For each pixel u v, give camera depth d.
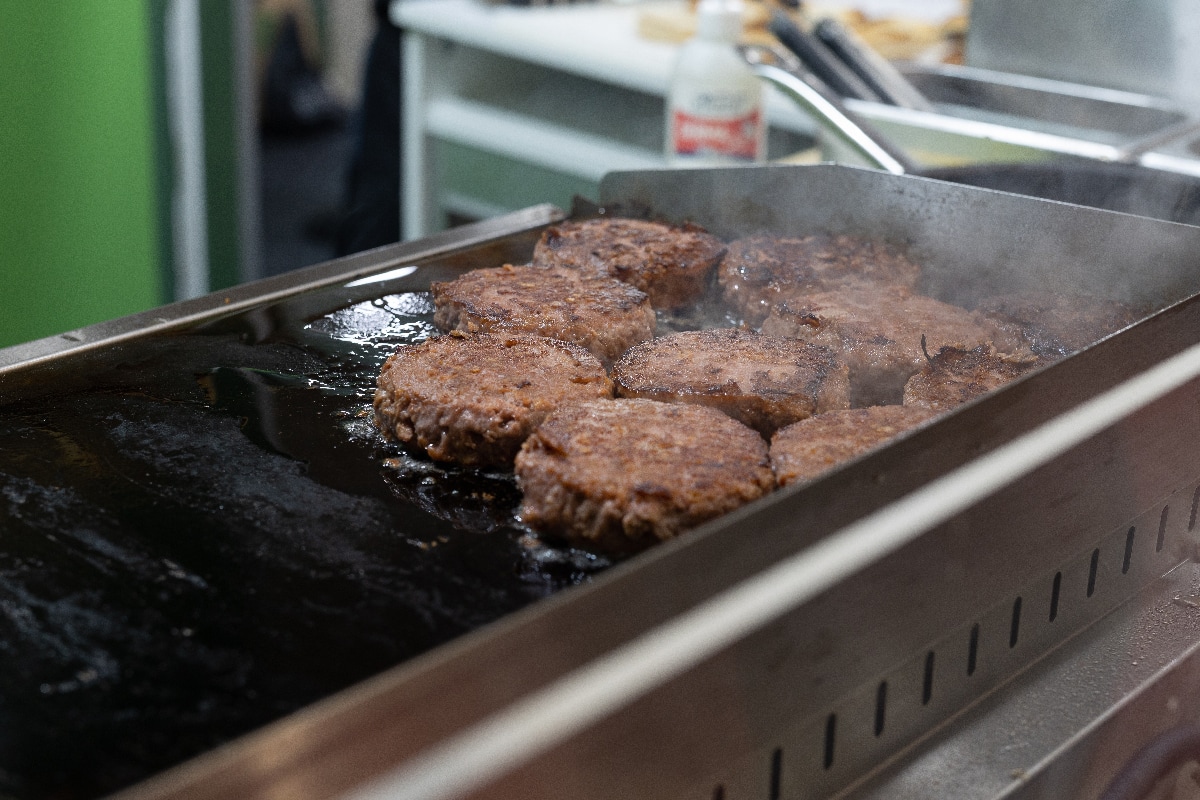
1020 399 0.65
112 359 0.82
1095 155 0.99
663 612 0.57
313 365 0.83
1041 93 1.19
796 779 0.62
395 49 1.75
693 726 0.58
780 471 0.71
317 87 3.17
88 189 1.44
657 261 0.91
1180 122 1.09
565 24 1.62
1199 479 0.76
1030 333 0.84
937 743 0.66
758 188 0.97
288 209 2.58
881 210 0.94
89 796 0.57
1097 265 0.87
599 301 0.87
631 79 1.44
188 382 0.81
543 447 0.72
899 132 1.05
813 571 0.59
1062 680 0.69
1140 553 0.74
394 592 0.67
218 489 0.72
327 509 0.72
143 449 0.75
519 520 0.72
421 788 0.46
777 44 1.43
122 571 0.67
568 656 0.53
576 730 0.51
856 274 0.91
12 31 1.34
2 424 0.76
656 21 1.53
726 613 0.57
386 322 0.87
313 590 0.66
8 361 0.81
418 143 1.70
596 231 0.96
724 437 0.73
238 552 0.68
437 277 0.93
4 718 0.60
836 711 0.63
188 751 0.59
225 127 1.53
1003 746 0.66
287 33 3.04
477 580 0.68
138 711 0.60
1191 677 0.71
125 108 1.44
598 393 0.78
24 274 1.43
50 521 0.70
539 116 1.68
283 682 0.62
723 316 0.93
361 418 0.78
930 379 0.80
